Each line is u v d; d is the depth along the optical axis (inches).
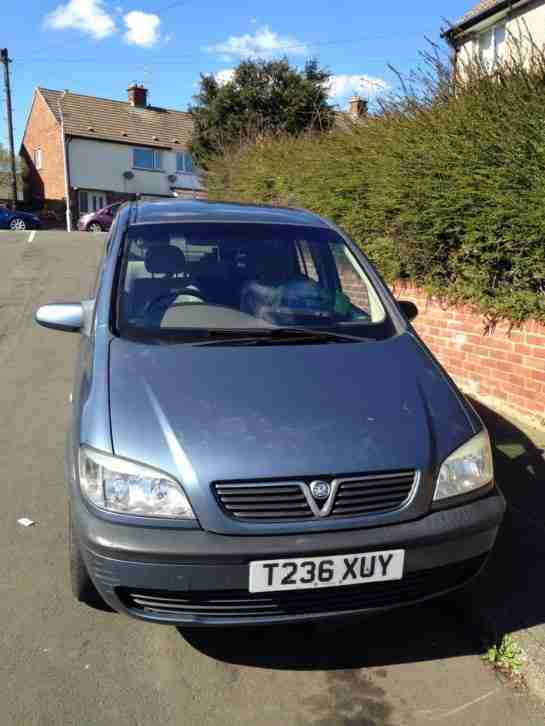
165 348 128.4
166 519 101.7
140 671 113.3
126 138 1657.2
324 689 111.2
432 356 138.7
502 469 180.5
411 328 147.7
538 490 169.9
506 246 203.5
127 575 101.3
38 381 269.9
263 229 165.5
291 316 145.3
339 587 104.0
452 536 107.7
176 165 1733.5
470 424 119.8
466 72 243.1
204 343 132.0
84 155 1617.9
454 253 232.7
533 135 195.8
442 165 227.9
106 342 130.9
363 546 103.0
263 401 114.3
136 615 105.0
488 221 208.2
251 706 106.8
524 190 197.0
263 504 102.6
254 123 912.9
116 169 1654.8
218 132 936.3
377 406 117.0
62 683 109.7
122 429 108.3
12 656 115.4
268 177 460.1
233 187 569.9
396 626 128.3
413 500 107.3
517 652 116.5
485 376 226.5
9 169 1828.2
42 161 1728.6
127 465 104.1
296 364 125.9
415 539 105.2
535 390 205.6
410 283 265.4
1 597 131.0
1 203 1617.9
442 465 111.3
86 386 121.6
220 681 112.0
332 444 107.8
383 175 262.4
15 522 159.5
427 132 243.0
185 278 150.7
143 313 140.0
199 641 121.6
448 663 118.4
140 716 103.5
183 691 109.3
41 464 191.9
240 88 962.7
